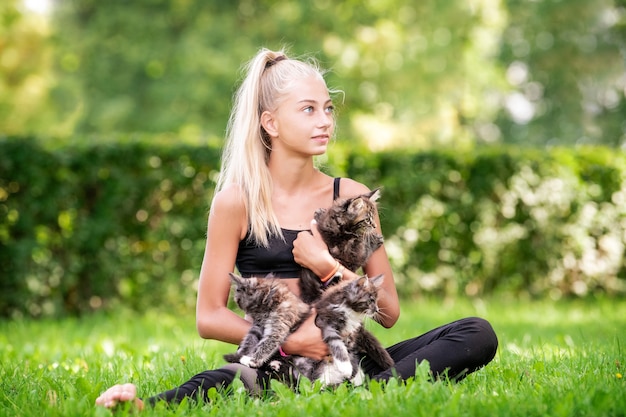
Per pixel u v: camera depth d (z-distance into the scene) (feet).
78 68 68.90
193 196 32.45
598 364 15.66
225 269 14.06
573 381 13.44
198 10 65.21
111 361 18.52
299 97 14.06
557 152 36.73
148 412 11.62
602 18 78.43
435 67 64.28
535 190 36.35
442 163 35.06
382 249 15.07
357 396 12.25
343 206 14.37
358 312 13.41
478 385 13.57
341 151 33.60
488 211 35.81
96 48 67.36
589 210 37.17
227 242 14.10
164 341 23.70
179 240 32.42
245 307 13.57
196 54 61.16
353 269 14.61
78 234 31.48
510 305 34.55
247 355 13.28
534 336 23.98
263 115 14.34
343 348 13.20
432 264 35.32
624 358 16.22
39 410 12.63
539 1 76.54
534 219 36.40
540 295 36.83
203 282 14.06
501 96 82.53
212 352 18.97
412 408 11.49
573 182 36.83
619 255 37.81
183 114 61.62
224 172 15.37
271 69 14.52
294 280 14.20
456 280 35.68
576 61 78.84
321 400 12.01
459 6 65.67
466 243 35.76
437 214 35.12
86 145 31.45
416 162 34.86
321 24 62.18
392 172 34.45
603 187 37.32
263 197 14.19
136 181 31.99
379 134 61.00
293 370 13.48
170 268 32.45
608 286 37.99
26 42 70.59
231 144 15.23
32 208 31.04
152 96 63.57
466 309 32.76
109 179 31.65
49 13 73.46
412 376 13.03
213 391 12.41
